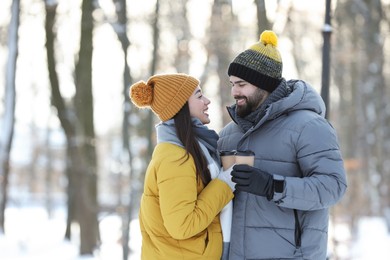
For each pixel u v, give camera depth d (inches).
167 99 161.9
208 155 160.6
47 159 1771.7
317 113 168.1
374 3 1009.5
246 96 166.6
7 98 858.1
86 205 805.2
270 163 162.6
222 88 924.6
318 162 157.3
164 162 156.6
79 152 818.2
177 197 153.6
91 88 836.0
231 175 155.5
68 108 832.9
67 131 827.4
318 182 153.9
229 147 175.2
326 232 165.8
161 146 160.1
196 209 154.2
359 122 1218.6
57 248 927.0
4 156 880.3
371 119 1189.7
